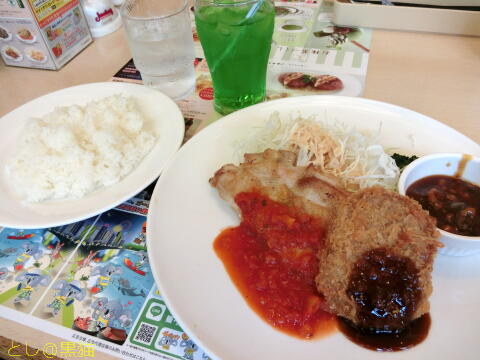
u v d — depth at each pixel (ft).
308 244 0.88
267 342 0.74
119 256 0.95
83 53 1.75
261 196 0.95
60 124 1.17
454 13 1.55
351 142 1.13
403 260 0.76
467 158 0.95
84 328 0.80
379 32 1.67
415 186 0.96
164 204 0.98
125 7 1.38
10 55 1.65
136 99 1.32
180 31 1.33
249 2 1.09
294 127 1.13
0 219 0.94
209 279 0.85
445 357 0.71
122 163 1.08
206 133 1.16
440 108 1.27
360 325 0.76
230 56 1.15
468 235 0.85
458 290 0.81
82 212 0.95
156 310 0.83
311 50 1.59
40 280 0.90
